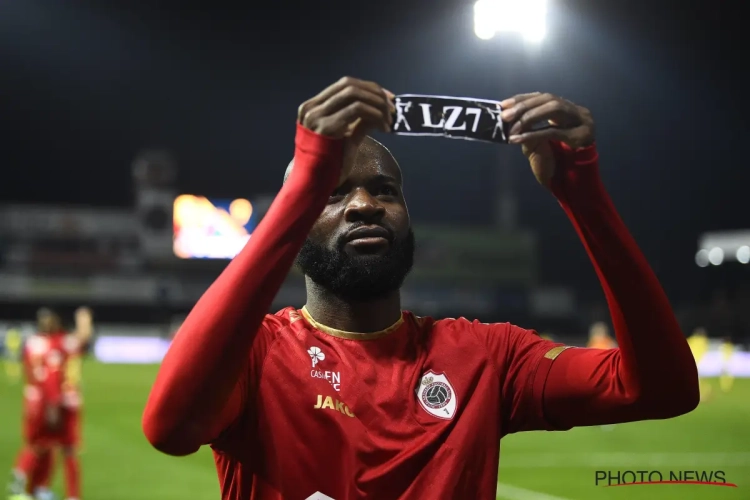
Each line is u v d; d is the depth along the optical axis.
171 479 8.12
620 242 1.65
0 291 32.56
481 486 1.69
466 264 35.53
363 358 1.75
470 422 1.72
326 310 1.81
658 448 10.48
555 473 8.53
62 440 7.07
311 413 1.68
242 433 1.71
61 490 7.73
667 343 1.67
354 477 1.63
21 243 34.00
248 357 1.63
